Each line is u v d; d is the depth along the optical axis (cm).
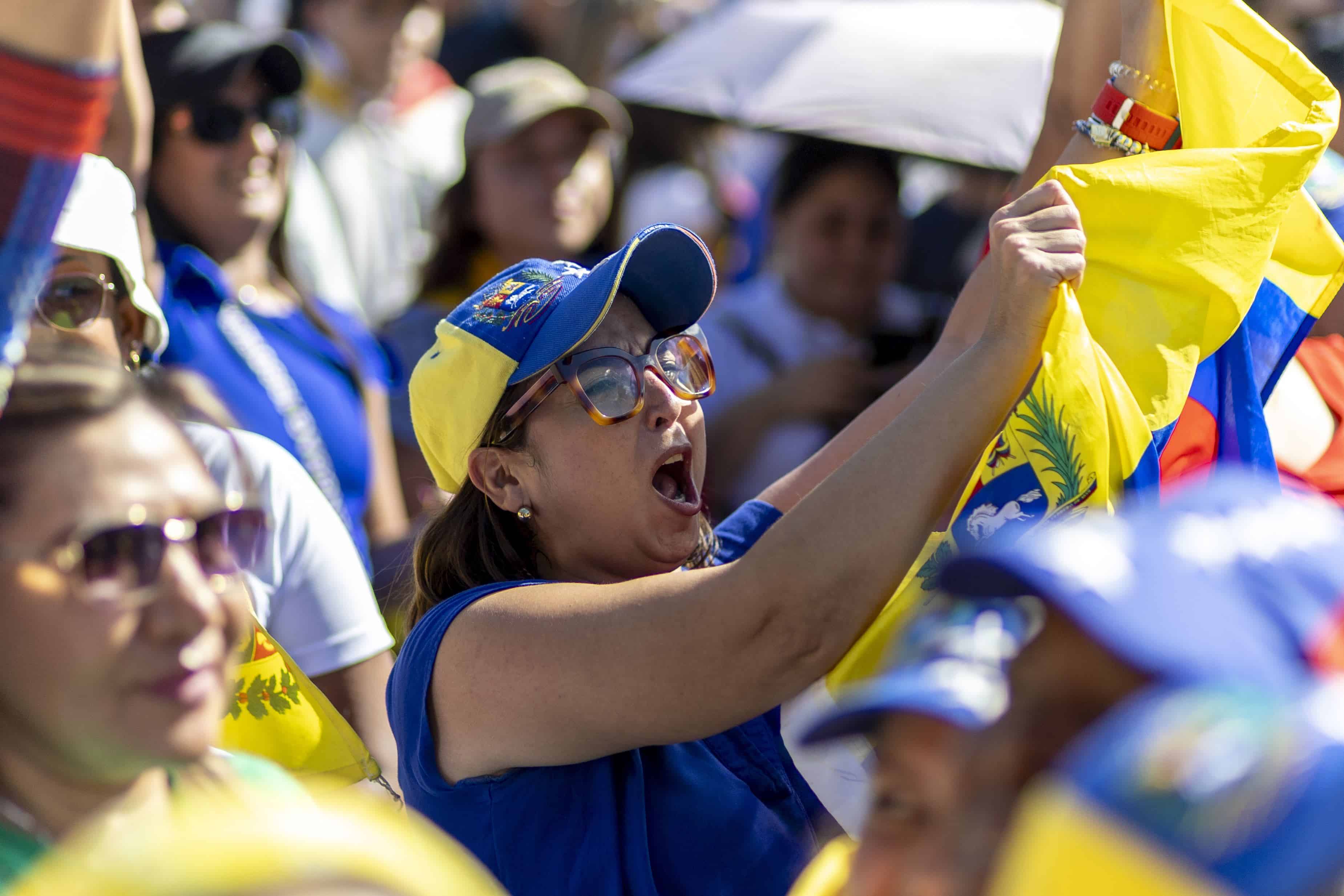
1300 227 599
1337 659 221
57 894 248
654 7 1870
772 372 1218
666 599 528
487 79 1248
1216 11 576
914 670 259
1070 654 232
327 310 998
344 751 603
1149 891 190
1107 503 503
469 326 627
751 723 623
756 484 1174
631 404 601
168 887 232
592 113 1223
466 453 627
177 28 964
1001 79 1376
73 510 328
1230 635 218
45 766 342
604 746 552
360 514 928
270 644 598
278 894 233
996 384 517
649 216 1472
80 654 329
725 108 1384
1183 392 543
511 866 564
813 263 1245
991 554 239
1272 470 571
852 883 264
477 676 560
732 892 562
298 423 891
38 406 333
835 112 1312
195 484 349
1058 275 516
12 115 343
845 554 504
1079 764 207
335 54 1466
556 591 562
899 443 514
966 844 233
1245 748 195
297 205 1220
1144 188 548
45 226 351
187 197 932
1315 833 188
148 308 615
